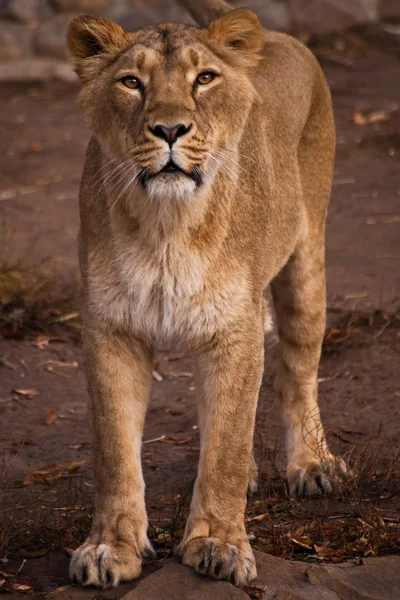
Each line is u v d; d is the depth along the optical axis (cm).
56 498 730
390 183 1583
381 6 2541
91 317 634
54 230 1385
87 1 2391
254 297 652
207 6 886
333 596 567
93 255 639
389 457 787
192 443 852
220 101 640
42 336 1069
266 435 858
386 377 959
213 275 630
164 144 604
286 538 635
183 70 627
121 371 630
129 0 2431
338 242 1343
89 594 572
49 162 1709
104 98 645
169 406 936
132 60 630
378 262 1266
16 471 787
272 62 813
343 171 1642
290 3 2473
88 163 675
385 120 1862
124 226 629
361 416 881
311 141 843
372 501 708
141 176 614
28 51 2353
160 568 593
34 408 926
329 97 879
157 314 635
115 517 602
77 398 954
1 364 1008
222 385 631
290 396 804
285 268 811
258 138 710
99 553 585
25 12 2386
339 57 2328
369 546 627
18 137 1856
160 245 623
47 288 1147
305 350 807
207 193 628
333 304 1136
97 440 620
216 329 631
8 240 1333
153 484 761
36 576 599
